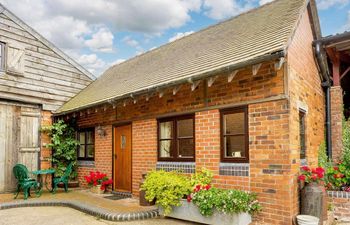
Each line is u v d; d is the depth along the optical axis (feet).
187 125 25.41
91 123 36.68
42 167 37.19
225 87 22.20
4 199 29.78
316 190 19.17
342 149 27.30
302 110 22.31
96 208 24.50
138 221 21.75
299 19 22.59
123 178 31.48
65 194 32.55
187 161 24.64
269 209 19.06
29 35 37.14
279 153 18.89
